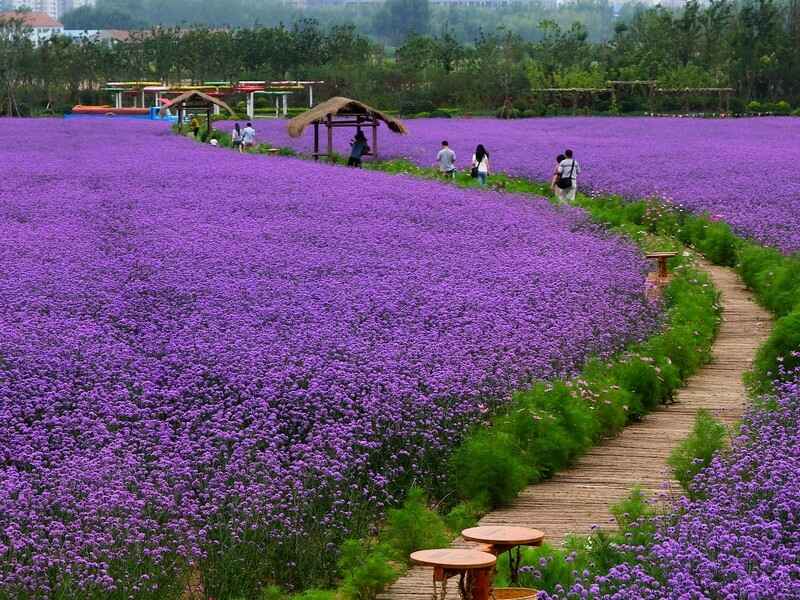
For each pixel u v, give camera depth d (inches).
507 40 4677.7
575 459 550.9
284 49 5054.1
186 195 1441.9
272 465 454.3
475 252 1015.6
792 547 352.5
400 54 4660.4
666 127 3186.5
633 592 313.1
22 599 355.6
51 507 411.2
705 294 894.4
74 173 1755.7
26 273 849.5
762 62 4377.5
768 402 553.0
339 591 396.8
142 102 4650.6
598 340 698.8
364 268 915.4
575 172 1483.8
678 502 436.1
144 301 766.5
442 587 361.7
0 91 4527.6
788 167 1871.3
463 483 492.4
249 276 867.4
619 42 4945.9
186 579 394.3
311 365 590.9
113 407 521.7
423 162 2078.0
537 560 378.6
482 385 581.9
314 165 1962.4
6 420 502.3
